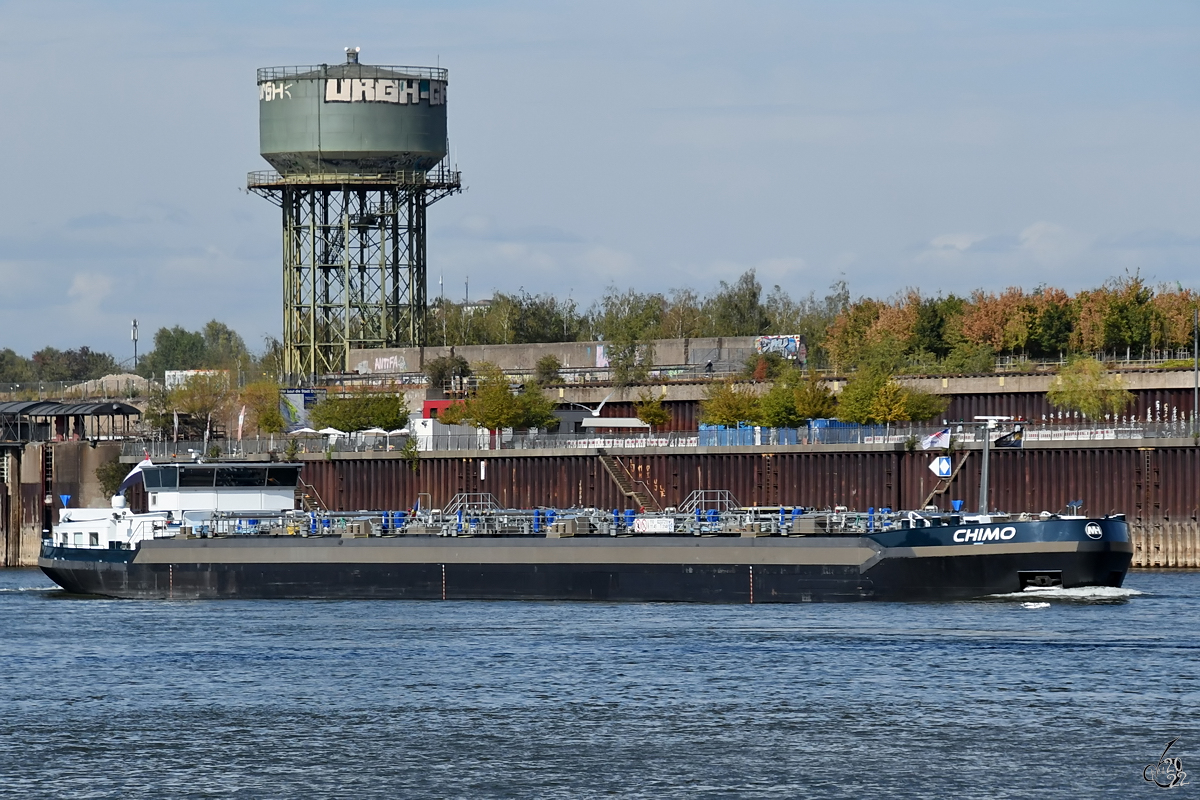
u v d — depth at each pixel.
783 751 160.50
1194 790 147.75
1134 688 181.88
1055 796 146.62
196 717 177.25
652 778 152.88
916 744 162.12
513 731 169.12
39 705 183.38
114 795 150.00
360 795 149.50
